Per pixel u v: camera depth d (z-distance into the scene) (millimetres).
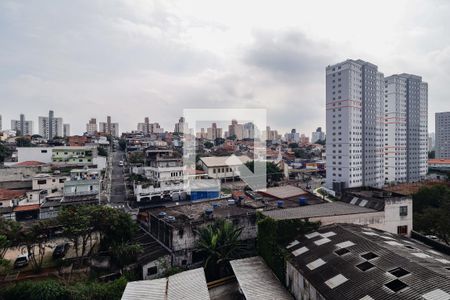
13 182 51656
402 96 92750
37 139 106375
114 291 21719
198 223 28719
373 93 85062
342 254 19062
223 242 26312
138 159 75875
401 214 27297
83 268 27422
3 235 24875
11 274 26688
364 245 19469
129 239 29688
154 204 53031
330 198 58875
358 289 15102
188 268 26875
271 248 23328
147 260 26250
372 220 26391
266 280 21547
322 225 24875
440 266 16406
